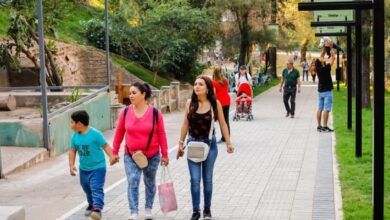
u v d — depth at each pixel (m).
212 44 39.06
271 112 25.33
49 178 12.33
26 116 18.41
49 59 25.33
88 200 8.97
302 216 8.66
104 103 19.94
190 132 8.66
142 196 10.20
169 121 22.47
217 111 8.67
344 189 10.02
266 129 19.31
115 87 28.11
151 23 33.41
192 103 8.66
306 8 8.83
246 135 17.88
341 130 17.80
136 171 8.61
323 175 11.56
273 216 8.73
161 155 9.01
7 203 10.12
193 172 8.56
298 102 30.94
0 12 30.47
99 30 36.56
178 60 37.28
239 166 12.79
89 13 39.31
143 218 8.81
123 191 10.63
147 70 36.75
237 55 40.19
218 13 36.44
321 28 19.33
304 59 63.22
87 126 8.70
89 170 8.66
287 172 12.02
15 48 27.14
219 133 18.12
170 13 33.19
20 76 27.44
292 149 15.01
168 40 34.00
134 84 8.67
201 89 8.55
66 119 16.08
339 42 33.69
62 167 13.62
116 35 33.84
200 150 8.45
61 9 25.08
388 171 11.45
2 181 12.05
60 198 10.42
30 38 25.75
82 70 32.25
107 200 9.96
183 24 33.75
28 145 14.84
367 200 9.16
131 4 33.59
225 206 9.38
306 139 16.80
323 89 18.12
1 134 14.99
